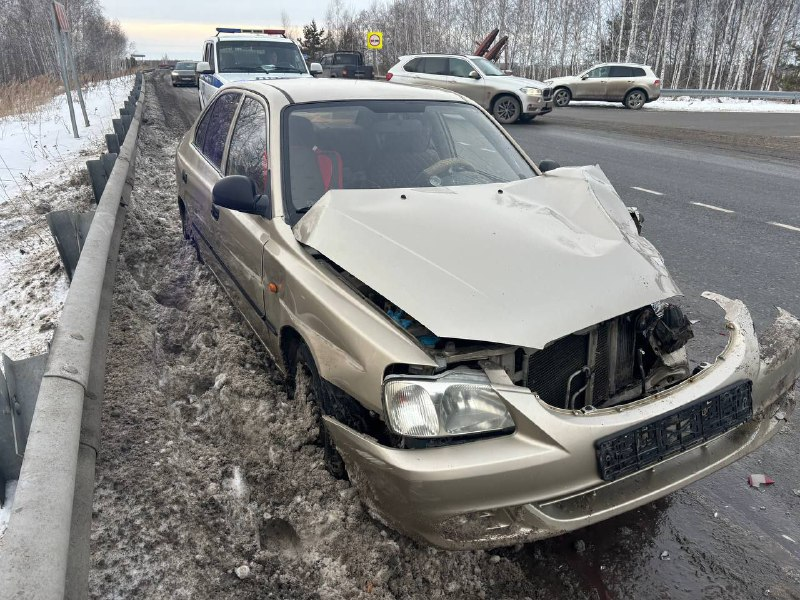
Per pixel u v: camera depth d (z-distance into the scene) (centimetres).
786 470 315
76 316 317
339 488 284
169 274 539
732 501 292
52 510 196
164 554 247
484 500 211
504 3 5253
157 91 2709
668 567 252
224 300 471
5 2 5094
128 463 294
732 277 573
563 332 231
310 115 373
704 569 251
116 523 258
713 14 4638
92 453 274
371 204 301
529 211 306
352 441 236
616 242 283
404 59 1986
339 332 254
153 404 344
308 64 1360
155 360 396
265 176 353
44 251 620
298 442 310
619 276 260
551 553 259
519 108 1789
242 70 1195
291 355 325
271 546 262
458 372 224
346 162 356
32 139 1368
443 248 263
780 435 343
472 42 5716
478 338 222
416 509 215
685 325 281
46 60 4928
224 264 420
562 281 250
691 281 564
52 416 237
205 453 314
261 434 323
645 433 224
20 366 275
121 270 512
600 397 267
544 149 1296
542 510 220
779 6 4544
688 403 233
